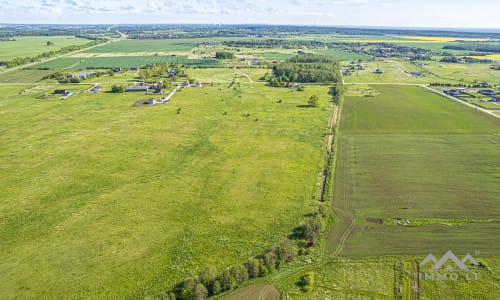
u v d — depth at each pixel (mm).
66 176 68250
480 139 86500
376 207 57000
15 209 56938
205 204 58312
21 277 42469
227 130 94688
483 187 62469
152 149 81625
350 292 39969
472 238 48656
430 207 56562
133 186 64312
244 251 47062
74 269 43844
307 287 40688
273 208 57125
